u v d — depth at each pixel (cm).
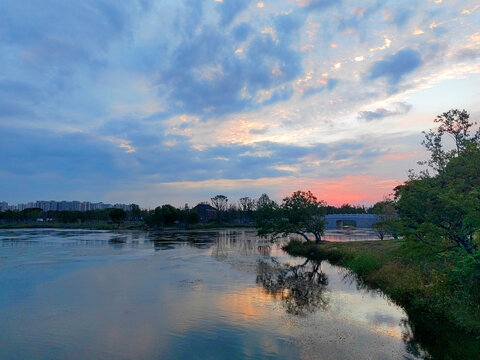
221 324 1655
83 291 2295
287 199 4931
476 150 1511
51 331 1587
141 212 13775
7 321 1717
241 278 2722
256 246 5216
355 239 5678
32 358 1330
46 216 13838
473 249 1530
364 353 1336
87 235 7538
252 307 1922
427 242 1675
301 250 4341
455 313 1548
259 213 5294
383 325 1627
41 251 4525
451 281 1734
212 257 3950
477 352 1319
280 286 2430
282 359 1295
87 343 1456
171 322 1688
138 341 1470
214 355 1334
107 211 13162
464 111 1689
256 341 1459
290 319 1720
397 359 1285
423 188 1564
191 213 11006
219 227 11219
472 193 1431
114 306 1952
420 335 1500
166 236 7256
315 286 2423
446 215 1560
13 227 10744
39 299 2103
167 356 1333
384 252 3178
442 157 1664
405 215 1825
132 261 3622
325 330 1572
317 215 4959
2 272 2983
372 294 2186
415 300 1855
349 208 12875
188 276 2802
